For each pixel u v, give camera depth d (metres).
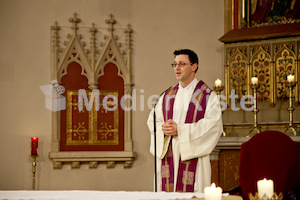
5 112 7.56
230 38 7.19
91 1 7.86
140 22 7.88
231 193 4.25
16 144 7.52
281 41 6.97
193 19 7.86
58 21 7.76
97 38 7.80
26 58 7.68
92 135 7.68
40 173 7.48
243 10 7.40
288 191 4.32
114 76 7.78
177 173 4.20
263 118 6.84
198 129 4.14
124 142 7.68
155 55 7.85
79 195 2.73
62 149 7.59
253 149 4.53
